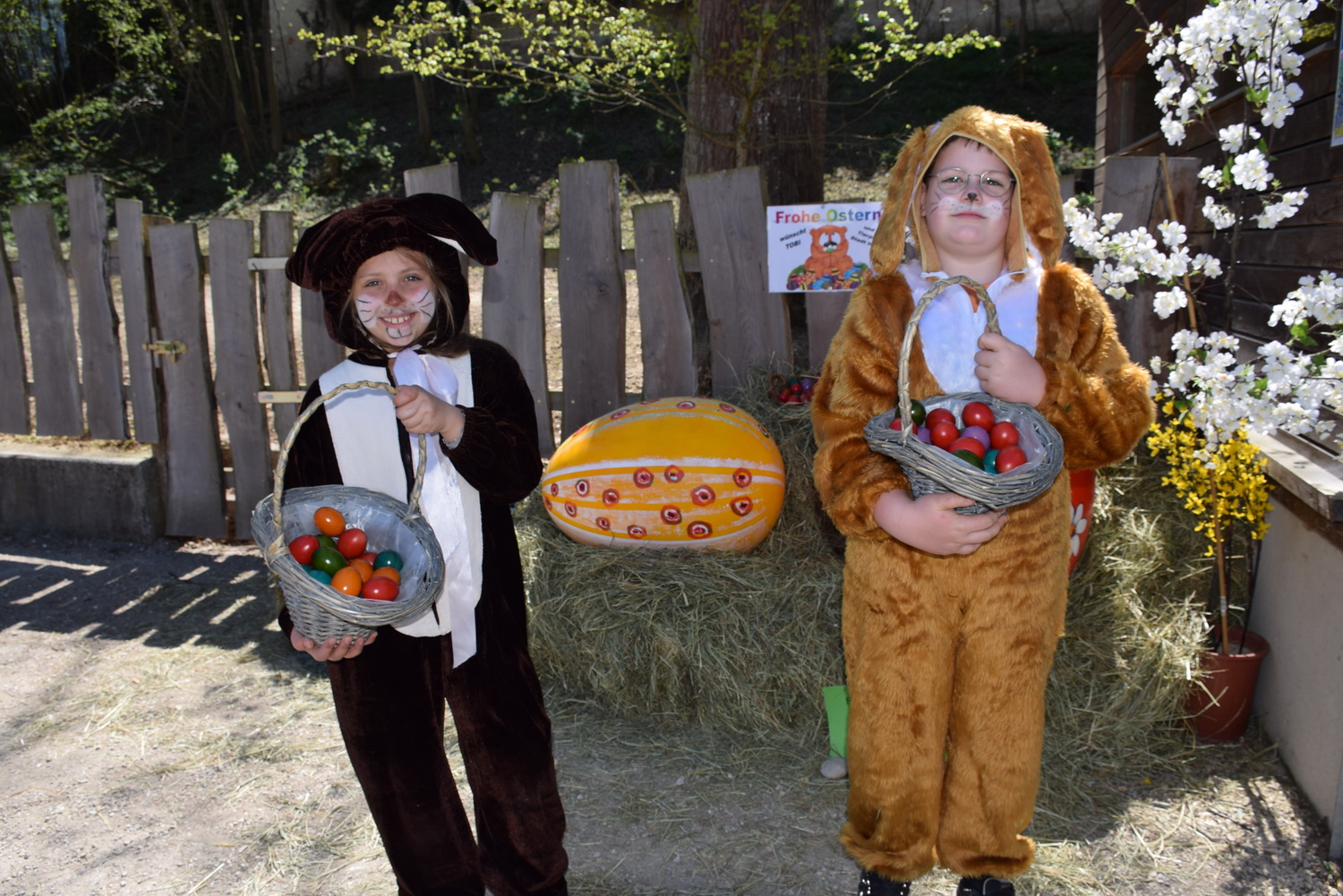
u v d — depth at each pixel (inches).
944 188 94.9
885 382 96.8
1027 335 95.3
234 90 790.5
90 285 225.5
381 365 88.7
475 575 88.7
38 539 233.1
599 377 194.1
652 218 185.2
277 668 170.2
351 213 84.7
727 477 151.9
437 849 91.4
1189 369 120.2
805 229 175.0
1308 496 115.0
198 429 225.5
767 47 245.0
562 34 260.1
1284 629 132.4
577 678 154.5
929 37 735.7
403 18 274.7
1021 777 95.3
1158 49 124.7
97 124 880.9
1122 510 147.1
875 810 98.8
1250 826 118.0
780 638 141.9
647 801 128.2
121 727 150.7
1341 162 131.3
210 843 122.2
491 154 751.7
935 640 94.6
